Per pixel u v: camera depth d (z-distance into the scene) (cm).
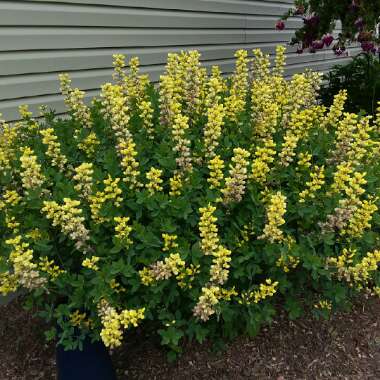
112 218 247
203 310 220
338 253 268
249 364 285
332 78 657
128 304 248
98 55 421
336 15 539
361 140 277
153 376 278
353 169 262
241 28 602
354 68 648
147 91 334
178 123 252
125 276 242
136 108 320
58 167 283
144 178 265
